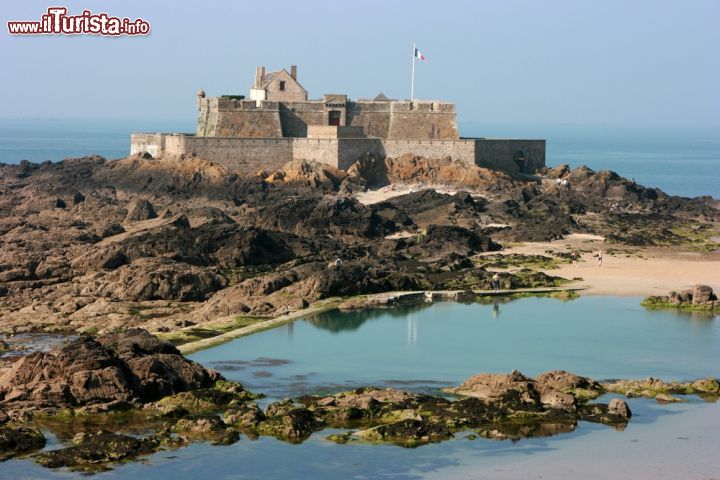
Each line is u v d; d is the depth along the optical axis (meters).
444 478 79.69
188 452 83.69
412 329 123.31
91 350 95.38
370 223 186.38
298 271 144.00
